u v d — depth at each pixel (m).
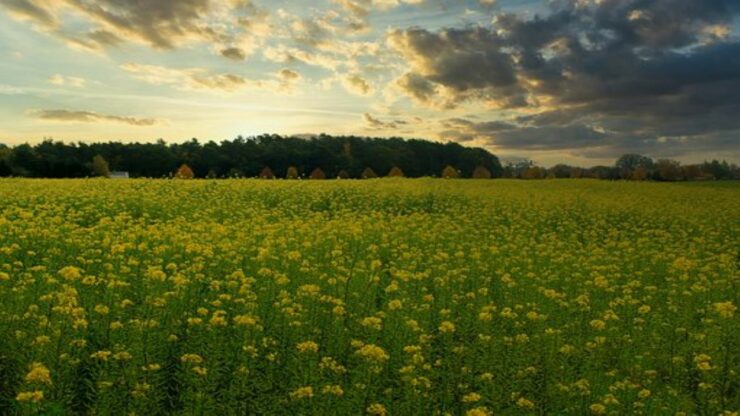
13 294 10.65
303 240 19.31
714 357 10.73
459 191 38.31
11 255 15.02
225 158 95.81
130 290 12.03
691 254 21.17
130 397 7.68
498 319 12.21
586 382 8.50
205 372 7.75
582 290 14.95
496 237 23.86
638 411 8.52
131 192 29.98
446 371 9.29
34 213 23.38
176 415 7.86
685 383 10.00
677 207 35.56
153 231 18.17
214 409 7.71
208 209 26.41
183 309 11.03
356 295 12.53
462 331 11.21
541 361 10.03
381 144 117.50
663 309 13.91
